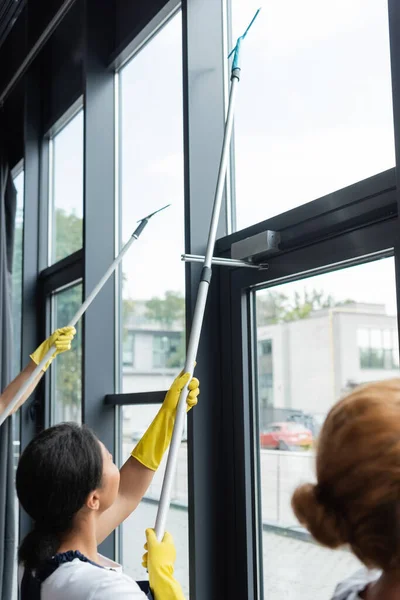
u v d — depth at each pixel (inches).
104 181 108.0
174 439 56.9
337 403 28.4
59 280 127.0
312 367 66.3
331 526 26.5
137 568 95.0
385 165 59.4
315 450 28.5
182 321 88.0
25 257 135.6
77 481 46.1
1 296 129.8
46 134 139.8
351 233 60.4
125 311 104.1
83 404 102.1
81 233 122.1
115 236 108.0
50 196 139.3
